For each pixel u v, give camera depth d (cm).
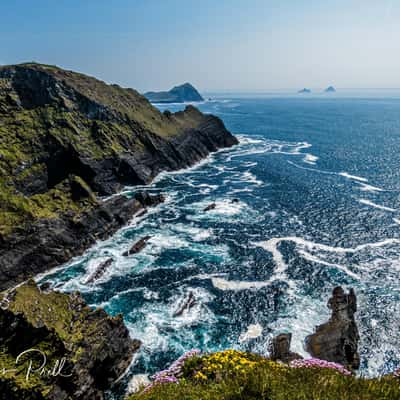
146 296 4344
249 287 4500
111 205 6581
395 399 912
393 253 5375
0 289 4556
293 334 3669
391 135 17812
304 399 876
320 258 5225
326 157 12500
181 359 1465
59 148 8200
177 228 6406
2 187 6700
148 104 13288
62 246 5353
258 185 9144
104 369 3091
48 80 9688
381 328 3772
